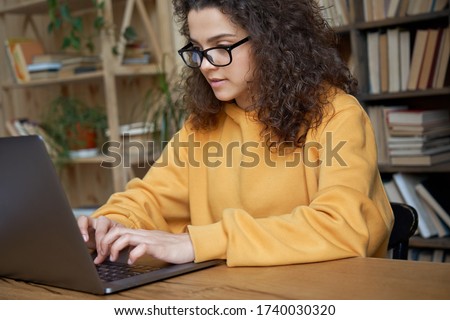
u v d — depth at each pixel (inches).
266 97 54.5
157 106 133.4
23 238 40.9
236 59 53.7
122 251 51.3
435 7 102.6
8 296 41.4
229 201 60.2
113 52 124.0
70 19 128.6
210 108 61.6
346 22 109.1
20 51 141.5
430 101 114.9
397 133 106.5
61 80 133.0
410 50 109.0
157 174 65.5
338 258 44.3
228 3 52.1
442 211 106.2
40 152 36.5
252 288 38.6
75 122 137.4
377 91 109.4
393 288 36.5
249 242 44.4
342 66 58.2
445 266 40.9
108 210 59.3
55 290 42.0
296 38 55.1
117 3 141.4
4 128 149.6
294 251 43.8
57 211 37.4
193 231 46.1
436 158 104.7
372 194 50.9
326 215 45.6
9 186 39.4
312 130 54.3
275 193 56.9
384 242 52.4
